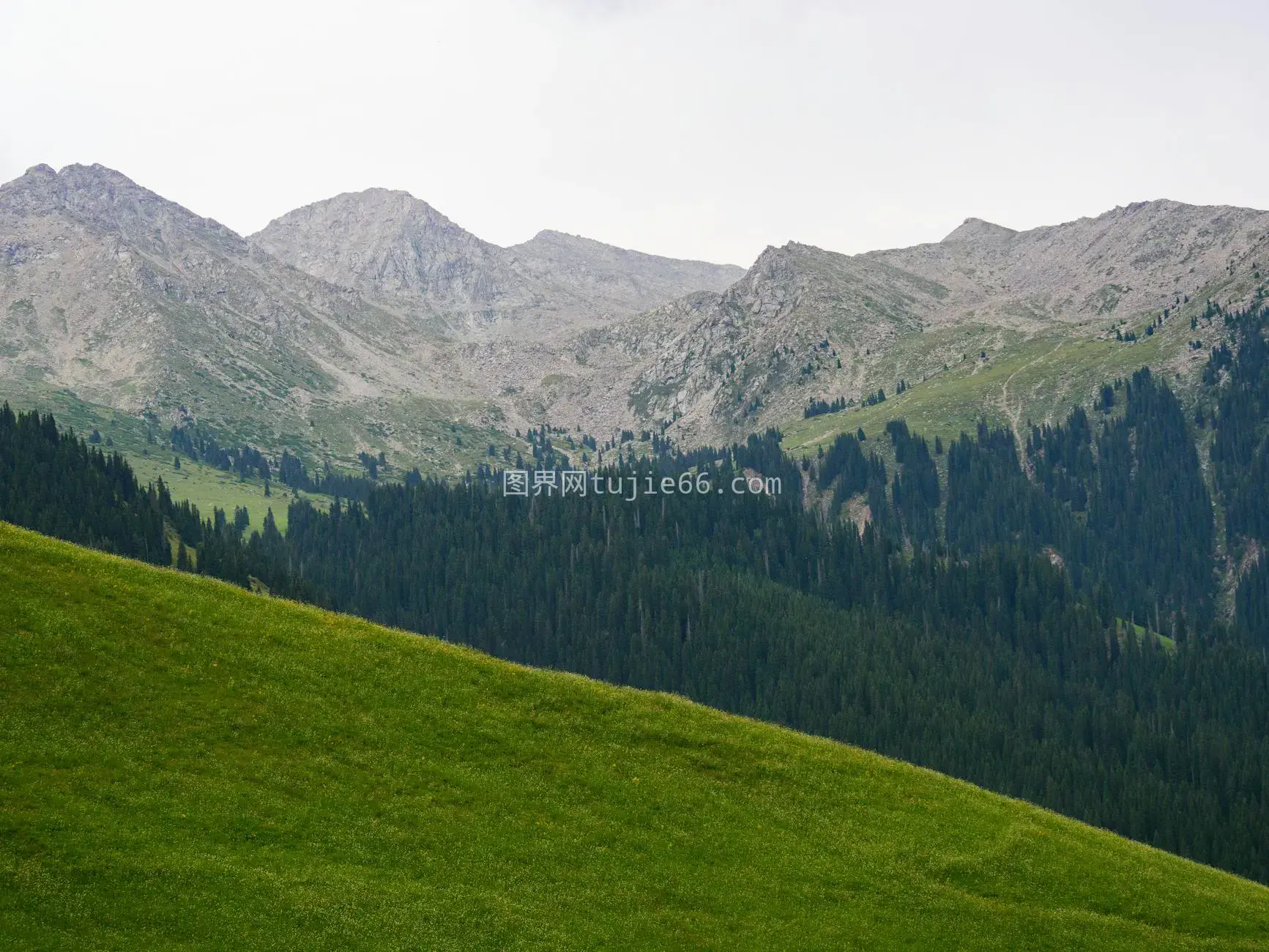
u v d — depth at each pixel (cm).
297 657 6506
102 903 4328
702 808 6162
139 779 5075
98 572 6656
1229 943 5903
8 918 4134
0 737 5041
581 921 5000
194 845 4781
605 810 5916
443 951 4597
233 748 5519
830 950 5212
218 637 6431
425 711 6375
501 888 5097
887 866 5978
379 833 5228
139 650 6016
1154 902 6166
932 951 5353
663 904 5278
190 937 4303
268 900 4584
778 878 5681
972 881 6025
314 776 5503
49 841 4534
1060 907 5934
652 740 6762
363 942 4522
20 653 5612
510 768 6066
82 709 5409
